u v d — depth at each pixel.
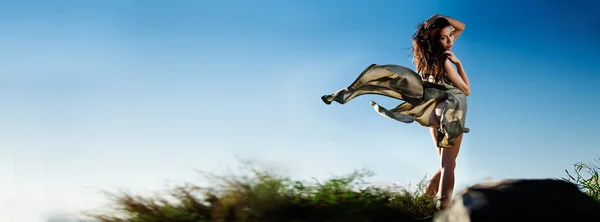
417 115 5.32
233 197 3.34
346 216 3.31
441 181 4.91
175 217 3.31
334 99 5.26
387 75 5.25
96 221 3.38
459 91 5.27
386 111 5.24
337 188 3.53
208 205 3.43
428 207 4.20
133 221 3.35
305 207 3.35
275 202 3.32
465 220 2.94
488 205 2.94
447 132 5.00
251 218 3.29
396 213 3.68
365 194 3.59
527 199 2.95
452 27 5.36
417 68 5.44
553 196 2.97
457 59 5.34
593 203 2.97
